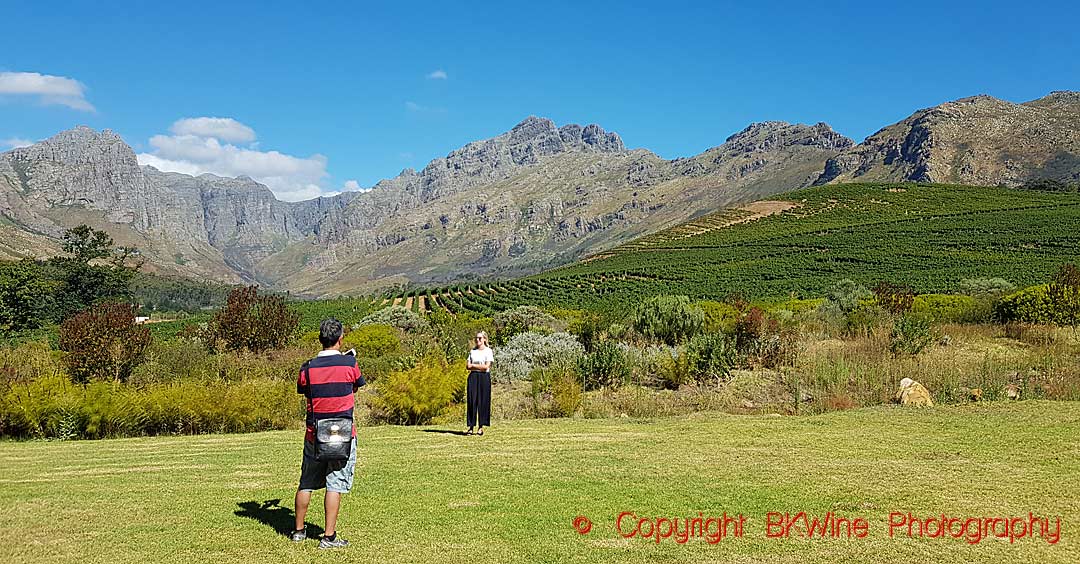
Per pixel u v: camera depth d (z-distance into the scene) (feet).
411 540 17.11
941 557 15.65
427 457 27.50
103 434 39.93
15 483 24.82
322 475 17.13
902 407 37.93
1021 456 25.03
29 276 146.00
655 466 24.88
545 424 36.81
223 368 61.62
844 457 25.72
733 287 200.13
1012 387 44.09
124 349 58.49
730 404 45.09
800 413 41.09
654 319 70.03
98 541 17.19
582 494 21.13
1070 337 63.10
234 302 78.33
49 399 39.32
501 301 234.38
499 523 18.38
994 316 77.36
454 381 44.21
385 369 60.49
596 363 52.80
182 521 19.03
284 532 17.95
